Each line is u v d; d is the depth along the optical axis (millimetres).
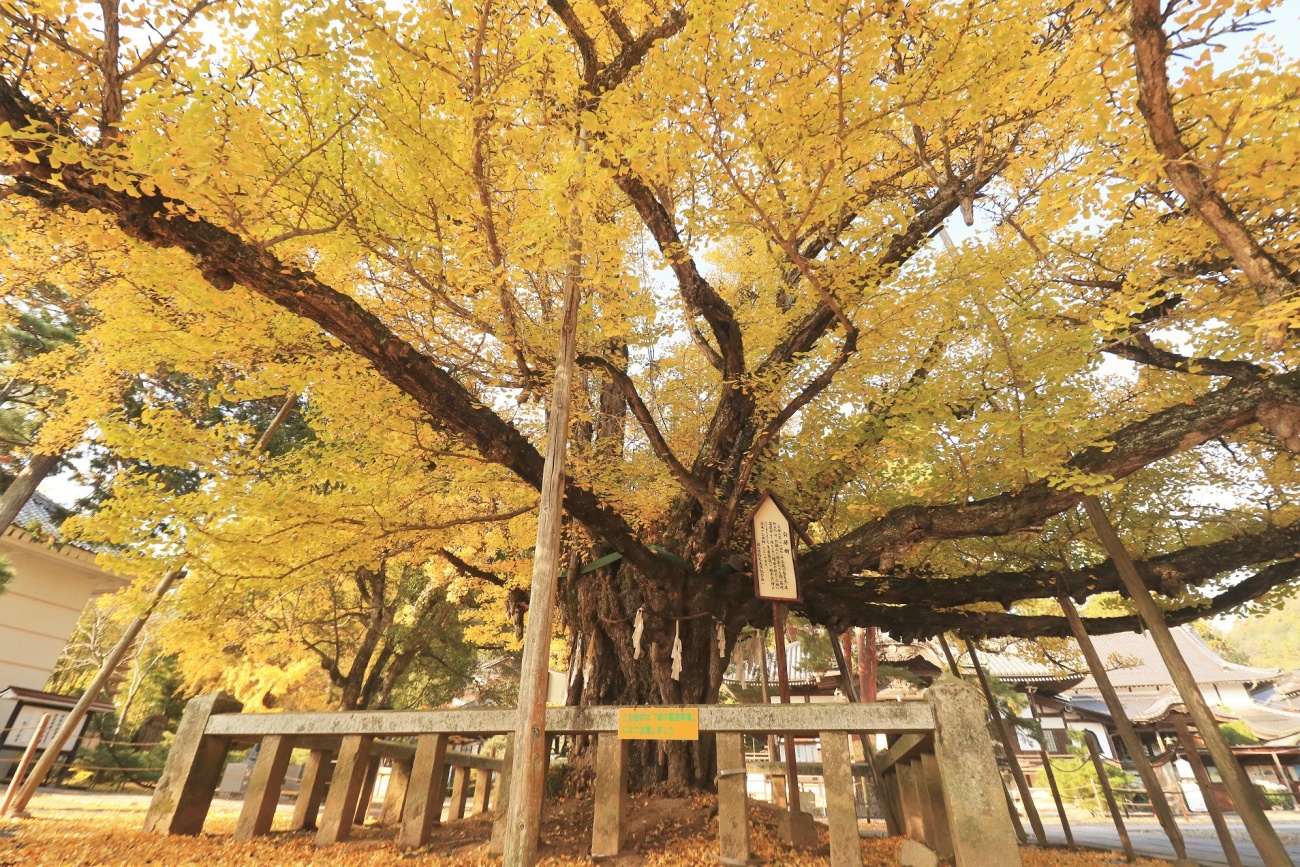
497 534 8734
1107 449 5410
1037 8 4633
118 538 4633
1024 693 22719
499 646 17516
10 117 3701
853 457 7148
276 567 5406
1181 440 5316
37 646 13531
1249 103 3945
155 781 13773
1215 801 6402
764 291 8141
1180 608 8406
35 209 4949
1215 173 4164
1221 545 7172
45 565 13820
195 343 5113
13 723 12508
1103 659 28141
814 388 5953
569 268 5176
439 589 14891
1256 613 8305
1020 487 6172
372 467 5914
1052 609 17328
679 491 7578
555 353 6078
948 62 4043
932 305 5988
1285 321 4086
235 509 4867
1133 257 5926
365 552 5840
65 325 11383
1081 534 7691
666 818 5508
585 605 7910
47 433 8227
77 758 13305
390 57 3816
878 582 7934
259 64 4086
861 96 4105
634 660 7270
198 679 13227
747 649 18312
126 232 4203
